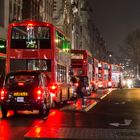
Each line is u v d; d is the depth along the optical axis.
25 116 24.14
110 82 81.94
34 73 23.62
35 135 15.67
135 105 33.47
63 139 14.89
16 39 29.30
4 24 44.09
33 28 29.22
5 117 23.48
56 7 76.88
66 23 85.56
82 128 18.08
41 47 29.14
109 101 38.88
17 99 23.09
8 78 23.53
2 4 44.19
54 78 29.20
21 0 51.59
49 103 25.00
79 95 29.84
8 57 29.27
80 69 50.22
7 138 15.77
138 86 107.44
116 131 17.16
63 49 33.41
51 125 19.33
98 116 24.02
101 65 75.19
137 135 16.02
